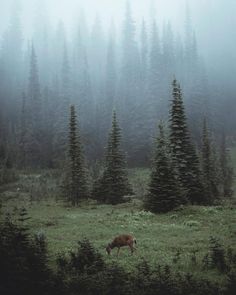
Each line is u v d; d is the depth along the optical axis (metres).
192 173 47.41
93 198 54.44
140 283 14.83
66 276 16.14
